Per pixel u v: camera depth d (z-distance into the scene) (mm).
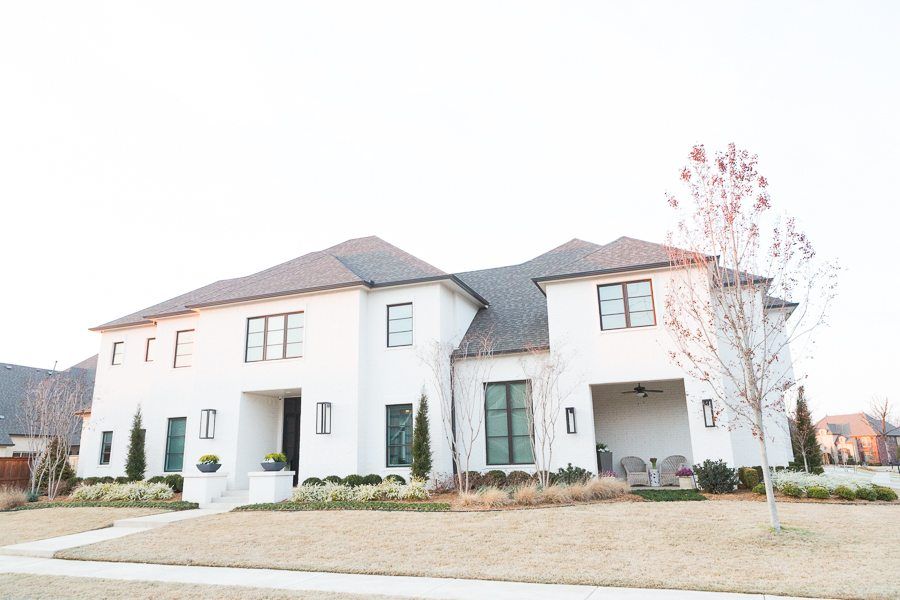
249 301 21062
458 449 18500
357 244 25156
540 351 18516
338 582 8508
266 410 21828
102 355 25922
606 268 17875
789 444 20281
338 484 17688
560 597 7223
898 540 9641
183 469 22359
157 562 10516
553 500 14445
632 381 17172
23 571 10016
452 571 8852
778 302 18672
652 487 17641
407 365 19297
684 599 6957
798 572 7934
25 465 23047
